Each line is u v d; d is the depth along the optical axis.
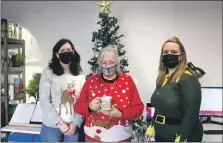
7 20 2.85
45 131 1.55
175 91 1.26
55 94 1.53
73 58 1.60
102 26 2.64
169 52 1.33
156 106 1.37
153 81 2.93
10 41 2.78
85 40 3.02
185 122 1.19
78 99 1.38
